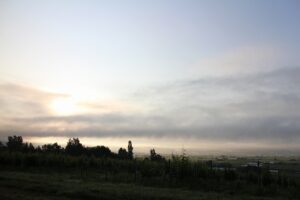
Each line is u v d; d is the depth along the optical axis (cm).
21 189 2442
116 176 3753
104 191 2339
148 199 2092
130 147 8988
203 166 3478
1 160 5616
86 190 2339
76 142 9538
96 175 4216
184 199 2145
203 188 2981
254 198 2386
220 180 3198
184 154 3700
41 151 8212
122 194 2217
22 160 5494
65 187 2516
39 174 4212
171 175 3378
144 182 3297
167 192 2505
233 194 2670
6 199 1970
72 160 5578
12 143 9750
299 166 6681
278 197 2550
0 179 2958
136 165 4638
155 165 3866
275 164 7362
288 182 3092
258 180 3089
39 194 2258
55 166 5547
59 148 9438
